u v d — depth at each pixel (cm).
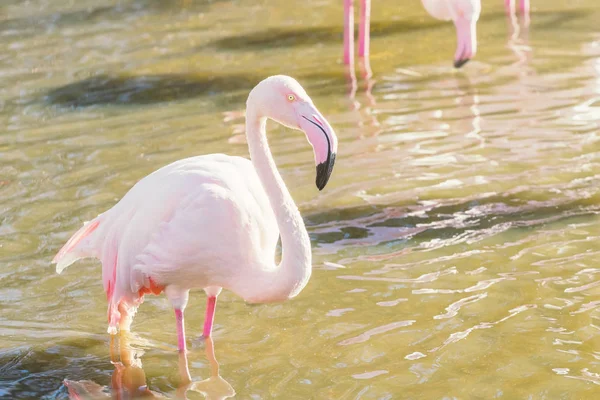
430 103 1021
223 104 1080
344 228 733
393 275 655
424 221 735
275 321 607
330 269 670
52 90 1188
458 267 659
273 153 909
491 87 1056
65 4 1712
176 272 543
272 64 1240
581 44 1195
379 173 834
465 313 595
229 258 536
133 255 550
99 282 679
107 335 605
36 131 1030
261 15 1531
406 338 570
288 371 543
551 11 1381
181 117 1041
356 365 543
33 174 893
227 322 614
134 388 537
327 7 1552
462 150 874
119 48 1381
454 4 1091
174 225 532
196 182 538
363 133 943
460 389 509
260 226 545
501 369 527
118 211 567
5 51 1405
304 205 779
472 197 770
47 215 789
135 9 1634
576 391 500
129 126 1023
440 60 1191
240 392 525
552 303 600
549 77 1072
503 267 654
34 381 550
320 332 586
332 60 1237
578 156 837
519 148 866
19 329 614
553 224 713
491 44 1236
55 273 692
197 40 1398
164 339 597
